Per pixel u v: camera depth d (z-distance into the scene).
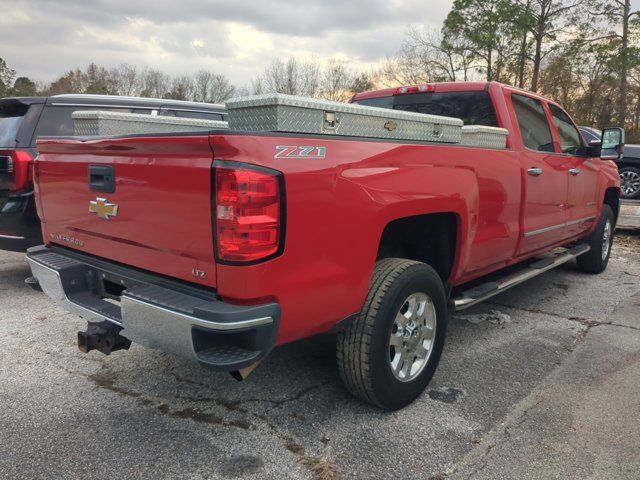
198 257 2.37
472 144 3.71
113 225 2.81
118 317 2.73
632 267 7.14
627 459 2.67
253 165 2.20
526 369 3.73
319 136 2.51
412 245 3.58
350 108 2.71
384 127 2.92
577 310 5.12
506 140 4.15
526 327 4.61
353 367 2.87
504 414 3.10
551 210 4.80
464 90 4.46
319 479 2.49
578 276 6.56
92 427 2.90
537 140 4.67
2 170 5.12
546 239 4.86
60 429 2.87
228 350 2.30
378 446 2.76
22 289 5.46
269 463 2.61
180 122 3.94
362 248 2.68
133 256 2.75
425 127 3.22
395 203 2.82
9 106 5.42
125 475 2.50
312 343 2.84
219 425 2.94
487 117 4.31
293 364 3.71
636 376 3.62
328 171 2.47
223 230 2.22
